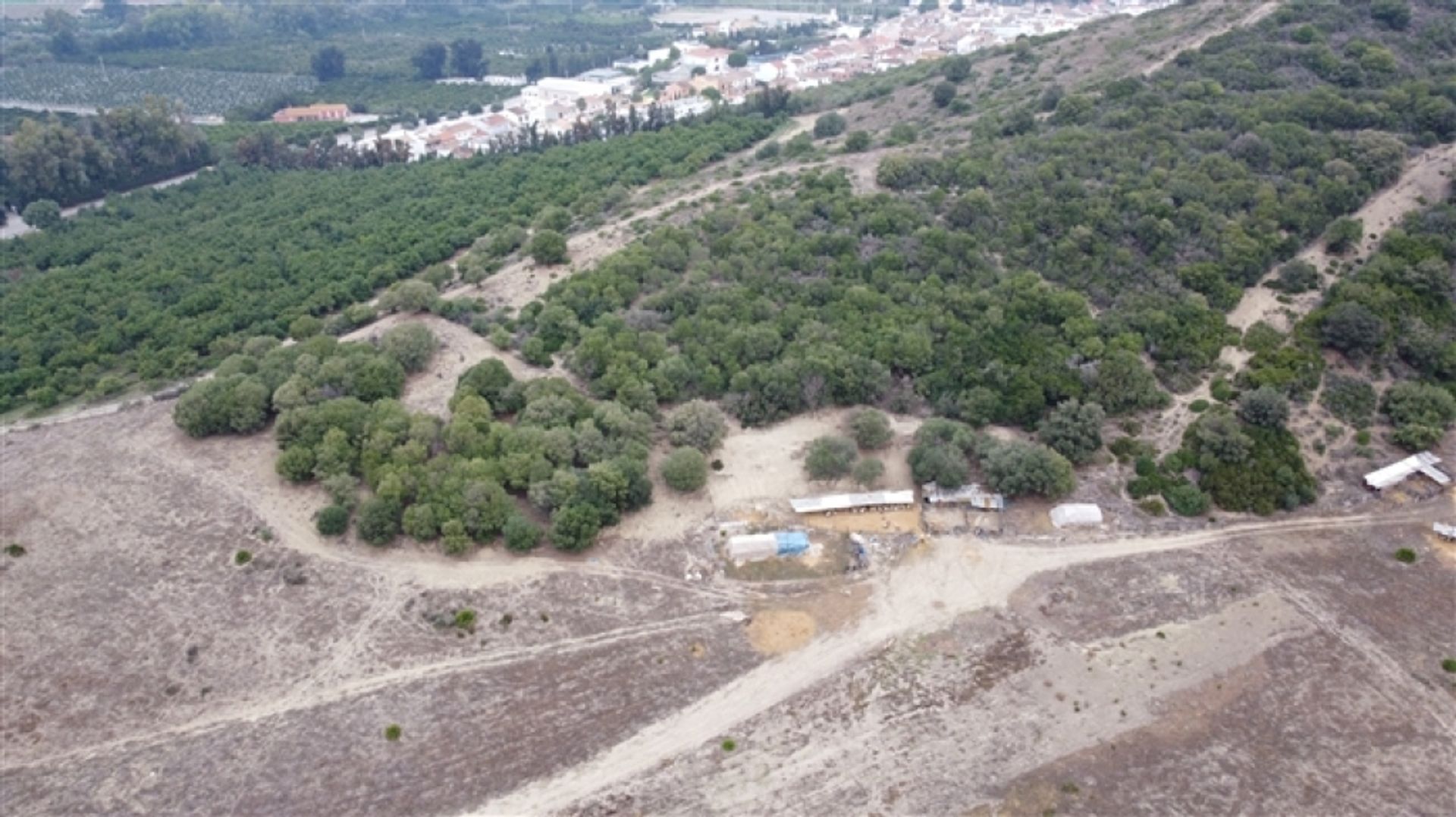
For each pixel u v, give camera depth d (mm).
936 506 96688
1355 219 122688
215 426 105562
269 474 100250
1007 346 111500
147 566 89125
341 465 96562
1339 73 145750
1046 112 164875
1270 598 85375
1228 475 96125
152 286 156750
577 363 112375
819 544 92250
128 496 97812
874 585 87688
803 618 84312
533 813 68000
